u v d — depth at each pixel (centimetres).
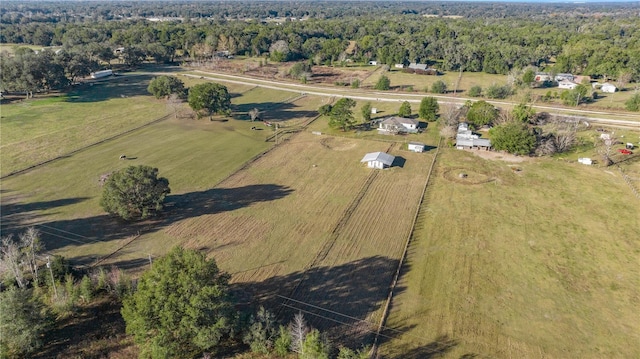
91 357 3456
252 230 5316
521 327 3838
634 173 7019
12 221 5384
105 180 5959
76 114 9775
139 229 5294
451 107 9462
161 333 3294
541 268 4653
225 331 3522
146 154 7656
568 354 3556
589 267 4678
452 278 4481
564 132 8131
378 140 8619
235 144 8300
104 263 4622
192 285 3369
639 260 4800
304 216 5681
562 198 6209
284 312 3956
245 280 4391
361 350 3509
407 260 4781
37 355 3472
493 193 6366
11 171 6762
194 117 9850
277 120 9875
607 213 5800
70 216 5544
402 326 3828
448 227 5441
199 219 5559
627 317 3972
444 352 3556
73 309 3888
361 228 5419
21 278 4112
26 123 9019
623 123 9525
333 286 4334
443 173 7069
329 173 7075
